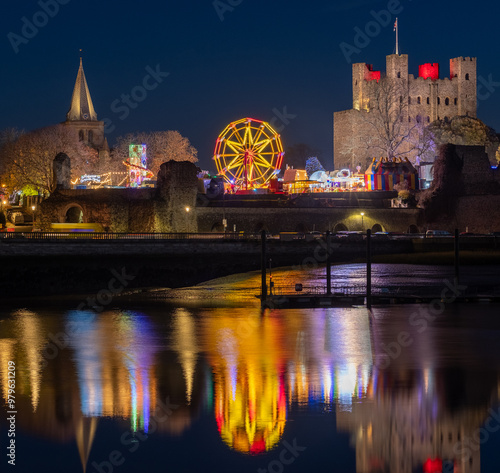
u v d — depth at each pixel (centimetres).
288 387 4131
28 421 3562
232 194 16512
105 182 18562
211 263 10819
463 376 4359
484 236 12588
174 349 5191
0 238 9244
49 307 7500
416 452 3180
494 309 6950
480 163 16338
